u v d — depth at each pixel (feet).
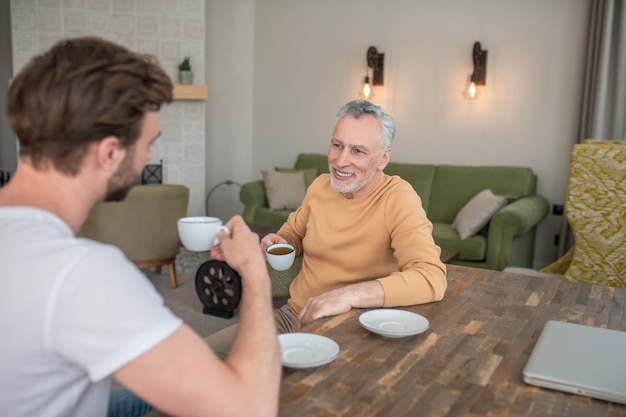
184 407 2.10
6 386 2.11
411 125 17.28
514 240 12.97
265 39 19.97
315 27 18.79
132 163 2.42
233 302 10.70
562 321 4.06
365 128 5.21
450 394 2.87
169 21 17.52
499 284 5.00
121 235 11.81
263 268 2.79
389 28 17.33
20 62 16.76
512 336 3.72
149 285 2.25
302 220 6.24
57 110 2.18
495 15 15.56
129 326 2.03
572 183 7.20
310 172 17.46
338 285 5.55
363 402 2.76
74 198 2.35
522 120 15.47
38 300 2.00
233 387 2.20
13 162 20.10
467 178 15.46
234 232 2.92
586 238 7.28
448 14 16.28
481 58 15.70
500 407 2.75
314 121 19.24
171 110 17.93
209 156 20.44
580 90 14.55
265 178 16.98
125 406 3.85
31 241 2.09
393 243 5.12
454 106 16.47
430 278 4.46
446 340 3.62
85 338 2.00
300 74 19.33
